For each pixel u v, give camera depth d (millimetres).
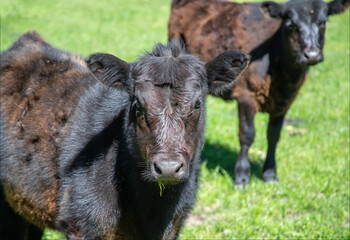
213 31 9859
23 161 5496
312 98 13781
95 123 5273
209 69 4977
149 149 4457
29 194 5465
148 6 26969
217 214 7902
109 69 4820
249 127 9000
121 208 5004
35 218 5668
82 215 5055
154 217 5000
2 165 5668
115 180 4988
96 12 25312
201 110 4848
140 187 4891
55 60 6117
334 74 15891
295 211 7941
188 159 4449
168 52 4863
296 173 9312
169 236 5207
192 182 5188
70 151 5238
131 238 5117
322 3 8898
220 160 9930
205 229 7348
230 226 7367
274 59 8938
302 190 8484
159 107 4453
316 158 9891
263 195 8406
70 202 5121
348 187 8664
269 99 9039
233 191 8625
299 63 8578
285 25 8789
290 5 8883
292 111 12797
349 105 13141
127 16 24422
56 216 5328
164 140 4371
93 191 5012
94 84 5648
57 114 5492
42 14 24375
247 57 4852
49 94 5695
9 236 6055
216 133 11094
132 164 4898
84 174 5090
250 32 9391
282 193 8422
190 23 10336
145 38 20156
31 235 6438
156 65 4633
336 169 9320
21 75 5926
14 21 22406
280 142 10766
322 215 7727
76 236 5168
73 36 20203
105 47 18531
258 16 9516
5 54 6270
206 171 9250
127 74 4910
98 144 5148
